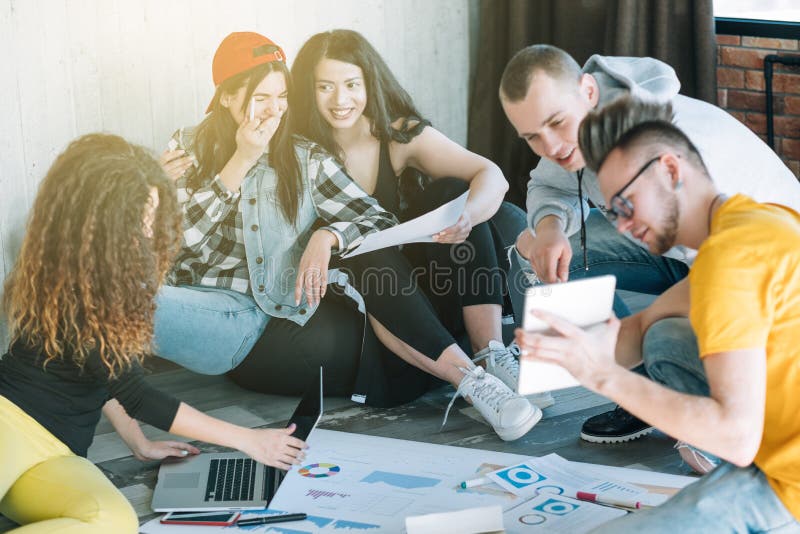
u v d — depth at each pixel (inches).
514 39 143.0
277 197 103.8
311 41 109.7
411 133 112.6
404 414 99.8
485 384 94.4
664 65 83.5
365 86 110.3
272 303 103.3
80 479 67.8
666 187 56.2
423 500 77.9
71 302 69.1
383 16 132.0
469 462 86.2
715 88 137.3
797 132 141.5
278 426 97.3
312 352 102.5
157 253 74.9
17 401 69.8
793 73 139.9
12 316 72.4
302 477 82.9
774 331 52.5
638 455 87.8
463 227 102.0
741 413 51.3
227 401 104.4
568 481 80.4
